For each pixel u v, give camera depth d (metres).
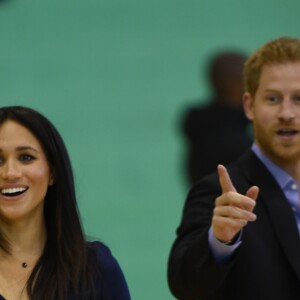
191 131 30.83
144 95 47.53
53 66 47.66
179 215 45.00
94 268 18.84
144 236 44.38
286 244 19.67
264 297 19.45
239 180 20.42
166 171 46.09
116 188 45.53
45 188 18.70
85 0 48.50
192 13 48.56
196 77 47.84
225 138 30.03
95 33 48.12
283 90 20.11
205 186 20.36
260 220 19.91
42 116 18.89
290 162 20.34
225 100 30.92
